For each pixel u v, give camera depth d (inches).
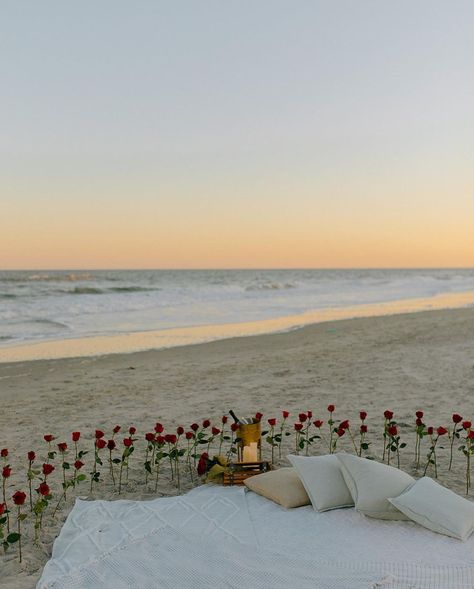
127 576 141.6
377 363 458.0
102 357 505.4
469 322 754.2
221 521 168.6
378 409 314.5
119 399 346.9
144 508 180.4
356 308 1048.8
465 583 135.3
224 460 211.6
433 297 1390.3
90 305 1042.7
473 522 158.7
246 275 4101.9
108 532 164.4
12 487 206.8
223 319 843.4
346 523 163.9
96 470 223.6
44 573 144.4
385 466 178.1
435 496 163.9
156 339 625.3
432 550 148.3
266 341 602.5
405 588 133.3
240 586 135.1
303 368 442.9
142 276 3582.7
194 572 141.6
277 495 179.0
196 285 2027.6
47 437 206.8
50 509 188.1
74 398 351.9
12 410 323.3
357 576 136.6
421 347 538.6
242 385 382.3
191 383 390.9
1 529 160.7
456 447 247.4
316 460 188.1
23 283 2046.0
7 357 507.2
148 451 224.8
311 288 1813.5
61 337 641.6
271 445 244.2
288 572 139.4
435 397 339.9
